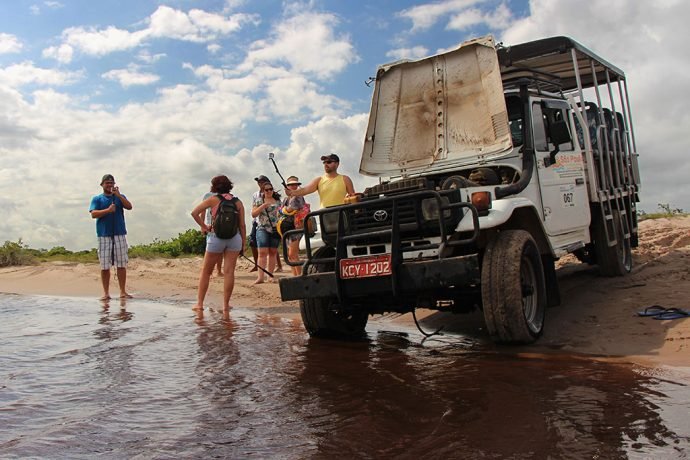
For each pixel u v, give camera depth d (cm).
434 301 575
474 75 668
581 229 748
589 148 755
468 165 646
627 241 854
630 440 291
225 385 426
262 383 430
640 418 321
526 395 373
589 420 321
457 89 676
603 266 798
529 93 667
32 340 610
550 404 352
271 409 367
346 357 515
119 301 971
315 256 615
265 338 610
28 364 497
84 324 714
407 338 616
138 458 291
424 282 507
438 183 633
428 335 612
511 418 330
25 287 1262
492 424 322
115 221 1005
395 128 709
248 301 916
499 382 406
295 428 331
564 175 693
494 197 564
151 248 2127
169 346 568
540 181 638
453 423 326
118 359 513
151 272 1430
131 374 460
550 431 307
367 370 462
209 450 300
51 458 291
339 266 540
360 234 542
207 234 820
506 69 768
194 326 686
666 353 475
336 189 776
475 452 285
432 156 678
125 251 1016
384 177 701
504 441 297
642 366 439
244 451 298
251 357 518
